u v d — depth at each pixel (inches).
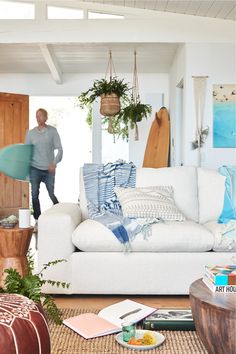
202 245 120.9
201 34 215.9
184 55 220.7
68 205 143.3
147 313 94.5
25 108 282.7
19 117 280.7
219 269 81.9
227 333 67.1
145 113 269.6
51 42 217.8
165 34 217.2
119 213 137.7
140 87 320.8
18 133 280.1
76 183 412.8
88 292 122.1
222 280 76.5
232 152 215.3
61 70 311.0
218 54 215.5
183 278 121.1
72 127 418.9
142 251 122.1
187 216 143.8
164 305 116.5
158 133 287.3
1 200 269.3
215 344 69.9
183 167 149.8
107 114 244.1
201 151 215.8
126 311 96.7
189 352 81.0
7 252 126.3
